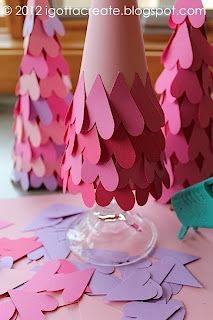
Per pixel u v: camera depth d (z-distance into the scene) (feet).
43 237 2.03
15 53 2.70
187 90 1.99
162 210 2.18
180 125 2.04
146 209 2.18
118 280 1.85
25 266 1.91
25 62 2.13
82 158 1.81
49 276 1.85
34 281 1.84
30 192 2.29
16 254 1.95
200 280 1.85
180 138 2.06
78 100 1.79
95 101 1.74
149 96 1.78
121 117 1.74
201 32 1.96
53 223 2.10
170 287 1.82
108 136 1.73
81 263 1.92
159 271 1.88
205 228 2.08
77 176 1.83
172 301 1.76
